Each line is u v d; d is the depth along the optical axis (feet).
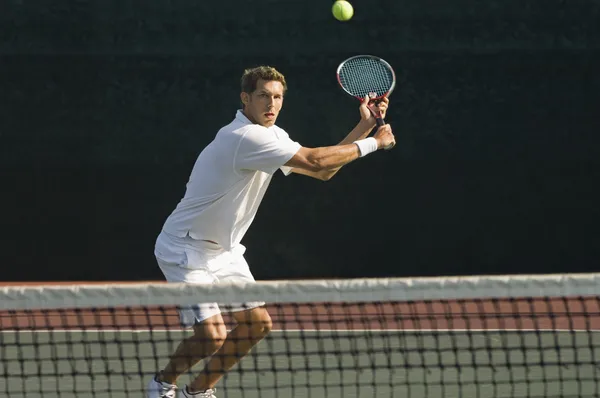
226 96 115.65
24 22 115.03
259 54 114.83
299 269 118.52
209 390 52.70
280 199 118.42
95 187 117.60
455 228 117.70
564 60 115.14
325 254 118.42
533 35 114.83
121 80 115.96
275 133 51.75
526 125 116.26
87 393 61.67
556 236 117.29
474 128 116.37
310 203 118.32
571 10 114.52
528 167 116.78
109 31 115.24
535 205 117.19
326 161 50.88
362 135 58.08
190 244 52.44
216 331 50.31
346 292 44.37
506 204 117.29
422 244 117.91
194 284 44.88
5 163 117.19
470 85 115.85
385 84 60.80
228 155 50.47
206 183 51.29
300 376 65.92
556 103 115.75
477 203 117.39
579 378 59.21
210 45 114.93
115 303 44.65
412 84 116.16
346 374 66.59
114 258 118.21
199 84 115.65
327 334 82.12
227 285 44.57
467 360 70.90
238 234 53.83
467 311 91.66
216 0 114.32
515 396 60.08
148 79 115.85
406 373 63.82
